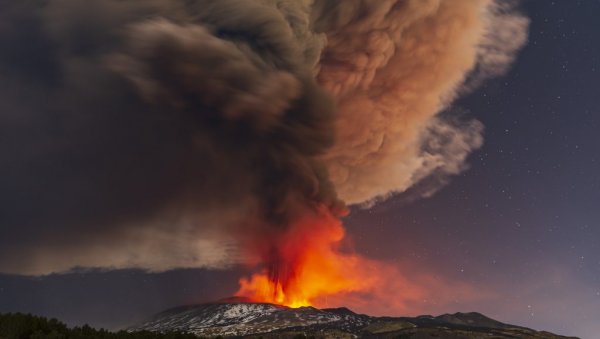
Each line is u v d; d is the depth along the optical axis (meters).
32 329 107.25
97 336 113.81
